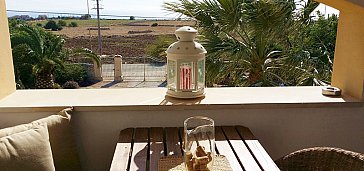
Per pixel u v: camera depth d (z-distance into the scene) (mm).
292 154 1635
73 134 1731
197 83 1918
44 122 1627
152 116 1859
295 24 4160
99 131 1856
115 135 1872
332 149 1569
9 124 1773
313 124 1959
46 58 8336
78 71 9422
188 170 1152
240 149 1533
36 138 1491
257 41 4137
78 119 1826
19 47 8055
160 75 8812
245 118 1911
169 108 1833
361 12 1886
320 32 4332
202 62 1913
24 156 1422
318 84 3797
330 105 1921
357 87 1965
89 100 1901
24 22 8953
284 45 4312
